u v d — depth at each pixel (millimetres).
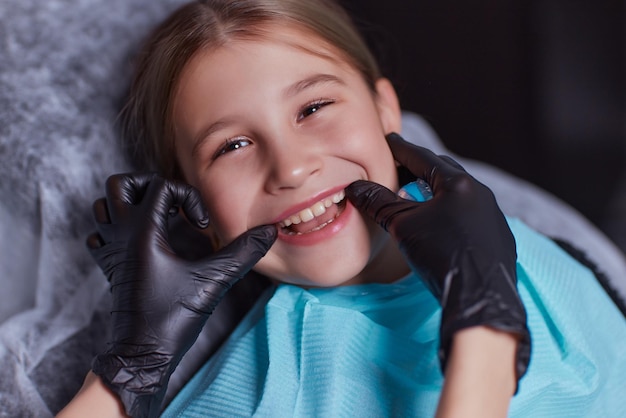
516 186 1011
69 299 834
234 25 734
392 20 1312
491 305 602
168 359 687
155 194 724
